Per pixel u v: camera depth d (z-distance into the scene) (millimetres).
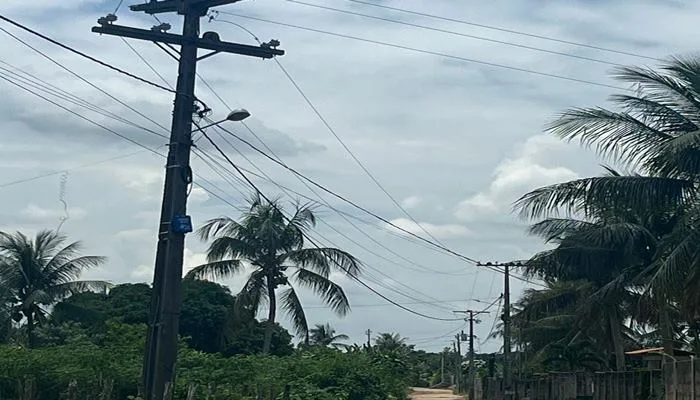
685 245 22094
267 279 37938
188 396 19000
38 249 41750
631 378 30047
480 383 49031
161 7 18828
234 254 37531
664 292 22625
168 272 17734
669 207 24156
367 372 29469
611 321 35969
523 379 41969
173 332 17688
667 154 20969
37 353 22406
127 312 43750
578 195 24031
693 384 22766
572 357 45062
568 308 39938
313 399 24609
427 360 122625
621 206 24141
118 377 21703
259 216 37719
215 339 44406
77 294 43062
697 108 22203
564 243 31062
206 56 18656
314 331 73438
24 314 41500
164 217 18000
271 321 37844
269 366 27172
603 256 30750
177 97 18266
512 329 55250
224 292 45562
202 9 18578
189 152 18219
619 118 22641
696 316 28125
